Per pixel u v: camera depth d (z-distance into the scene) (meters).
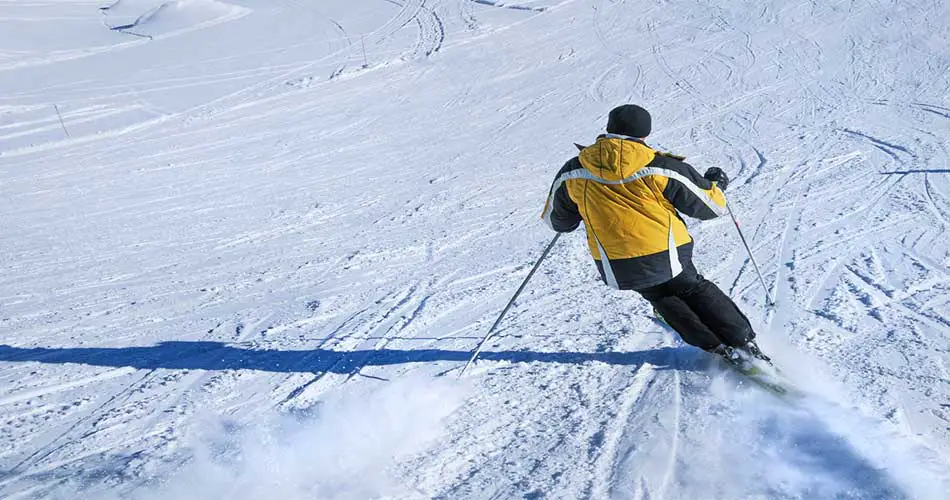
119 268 7.00
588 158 3.19
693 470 2.71
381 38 19.97
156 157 12.36
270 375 3.93
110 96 16.47
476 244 6.63
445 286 5.35
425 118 13.64
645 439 2.95
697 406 3.17
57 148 13.37
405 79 16.47
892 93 11.93
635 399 3.29
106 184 10.98
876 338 3.72
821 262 5.06
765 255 5.34
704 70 14.89
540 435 3.06
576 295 4.80
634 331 4.05
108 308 5.70
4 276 7.05
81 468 3.11
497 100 14.41
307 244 7.29
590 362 3.71
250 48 20.03
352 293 5.44
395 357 4.03
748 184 7.75
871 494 2.44
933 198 6.49
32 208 9.99
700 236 6.00
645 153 3.10
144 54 20.17
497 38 19.03
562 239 6.33
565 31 18.97
